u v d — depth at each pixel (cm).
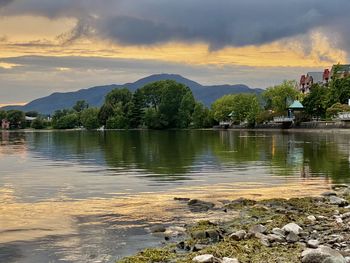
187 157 5422
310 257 1350
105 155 5872
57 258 1483
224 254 1454
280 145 7444
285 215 2044
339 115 12875
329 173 3750
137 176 3638
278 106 17400
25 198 2625
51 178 3541
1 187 3067
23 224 1948
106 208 2316
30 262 1443
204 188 3012
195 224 1941
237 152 6125
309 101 15488
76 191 2883
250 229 1762
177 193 2812
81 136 13875
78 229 1867
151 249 1538
